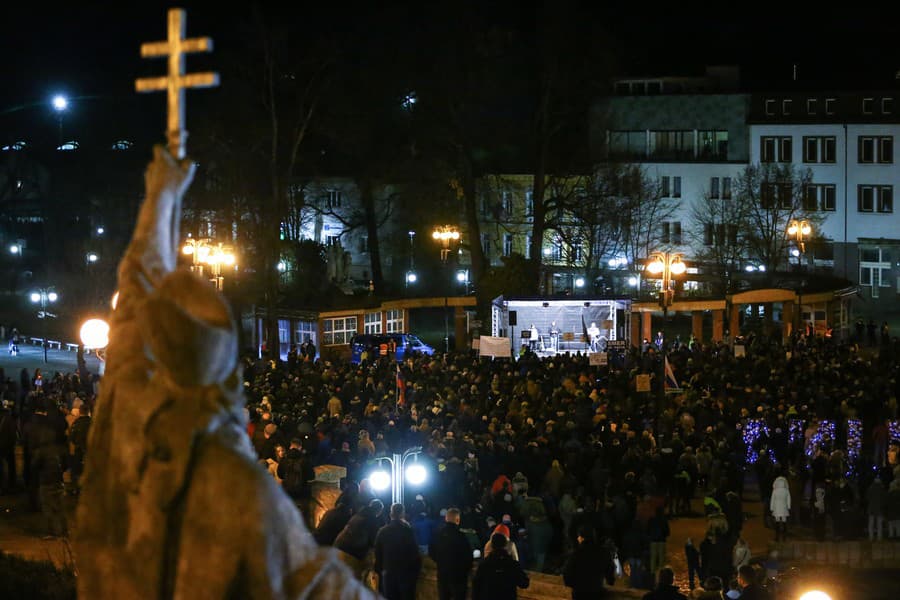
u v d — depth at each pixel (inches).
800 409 1262.3
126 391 173.0
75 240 3277.6
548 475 939.3
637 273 2920.8
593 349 2053.4
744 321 2874.0
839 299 2524.6
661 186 3422.7
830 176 3417.8
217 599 166.4
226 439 170.9
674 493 1093.1
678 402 1353.3
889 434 1258.0
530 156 3083.2
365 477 837.2
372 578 656.4
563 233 2728.8
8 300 3449.8
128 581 172.4
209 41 188.1
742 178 3385.8
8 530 849.5
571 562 625.6
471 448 1000.9
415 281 3110.2
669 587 576.7
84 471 181.8
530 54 2630.4
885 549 989.2
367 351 1876.2
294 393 1334.9
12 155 3727.9
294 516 174.1
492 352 1562.5
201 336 162.1
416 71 2593.5
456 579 631.2
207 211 2455.7
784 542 1003.9
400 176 2728.8
